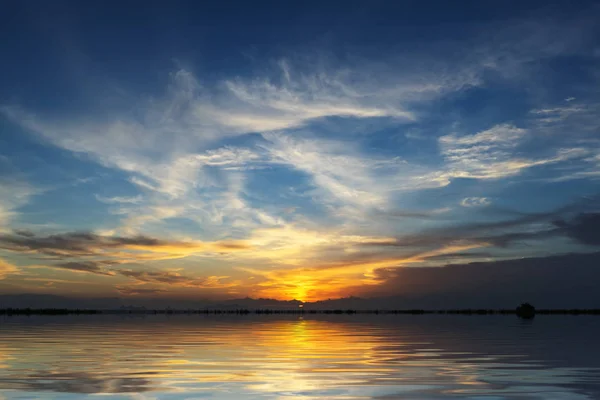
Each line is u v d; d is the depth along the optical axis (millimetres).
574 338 39312
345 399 14203
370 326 70625
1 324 75188
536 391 15281
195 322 94812
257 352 27734
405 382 16984
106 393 14969
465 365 21578
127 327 64750
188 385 16375
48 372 19203
